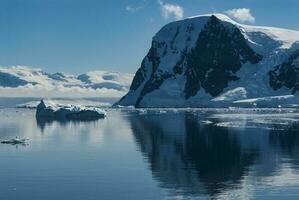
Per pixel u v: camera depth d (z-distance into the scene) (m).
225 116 196.75
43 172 67.06
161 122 164.50
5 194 55.47
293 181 60.50
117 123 162.38
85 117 198.75
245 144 95.69
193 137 110.00
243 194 54.56
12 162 75.19
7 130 136.12
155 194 55.03
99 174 65.56
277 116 191.25
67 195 55.00
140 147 92.69
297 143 96.31
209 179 62.03
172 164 72.94
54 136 115.88
